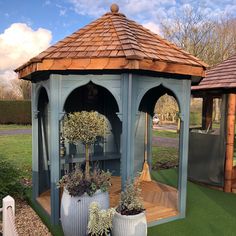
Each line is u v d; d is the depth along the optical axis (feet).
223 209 16.48
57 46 13.42
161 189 18.89
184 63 13.19
